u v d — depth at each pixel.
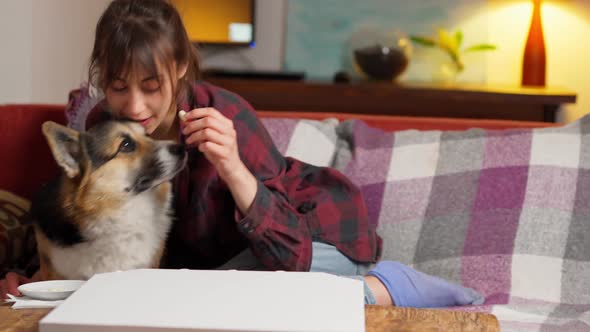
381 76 4.60
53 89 3.16
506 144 2.09
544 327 1.53
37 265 1.98
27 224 2.05
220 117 1.48
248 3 4.70
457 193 2.03
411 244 1.99
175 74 1.64
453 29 4.75
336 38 4.83
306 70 4.88
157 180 1.59
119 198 1.56
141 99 1.58
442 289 1.66
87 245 1.56
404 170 2.09
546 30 4.66
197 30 4.72
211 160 1.52
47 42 3.05
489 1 4.71
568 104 4.27
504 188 2.00
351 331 0.94
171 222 1.70
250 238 1.60
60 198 1.56
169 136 1.78
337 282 1.14
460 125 2.32
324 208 1.86
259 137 1.85
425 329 1.06
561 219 1.93
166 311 0.99
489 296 1.85
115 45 1.54
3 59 2.79
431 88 4.16
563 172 2.00
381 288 1.59
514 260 1.89
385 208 2.04
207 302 1.03
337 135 2.24
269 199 1.61
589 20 4.59
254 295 1.06
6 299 1.25
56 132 1.52
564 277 1.85
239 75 4.37
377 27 4.78
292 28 4.85
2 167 2.22
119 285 1.11
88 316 0.96
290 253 1.63
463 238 1.95
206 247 1.80
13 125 2.24
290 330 0.93
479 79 4.76
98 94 1.91
